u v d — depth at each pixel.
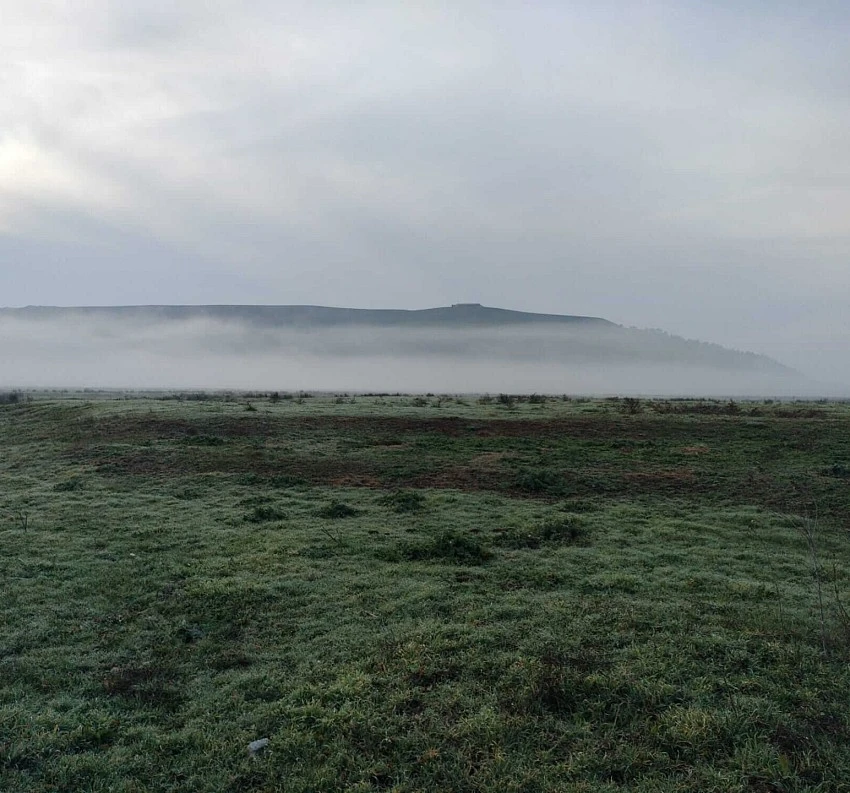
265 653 9.46
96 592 11.98
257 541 14.67
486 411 35.22
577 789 6.09
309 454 23.78
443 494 18.56
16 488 20.75
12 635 10.11
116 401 39.62
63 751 7.15
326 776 6.47
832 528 14.99
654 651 8.79
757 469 20.19
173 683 8.67
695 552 13.52
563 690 7.73
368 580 12.16
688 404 41.34
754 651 8.79
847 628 8.88
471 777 6.35
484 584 11.85
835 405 41.41
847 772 6.13
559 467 21.31
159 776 6.70
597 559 13.12
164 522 16.47
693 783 6.11
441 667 8.61
